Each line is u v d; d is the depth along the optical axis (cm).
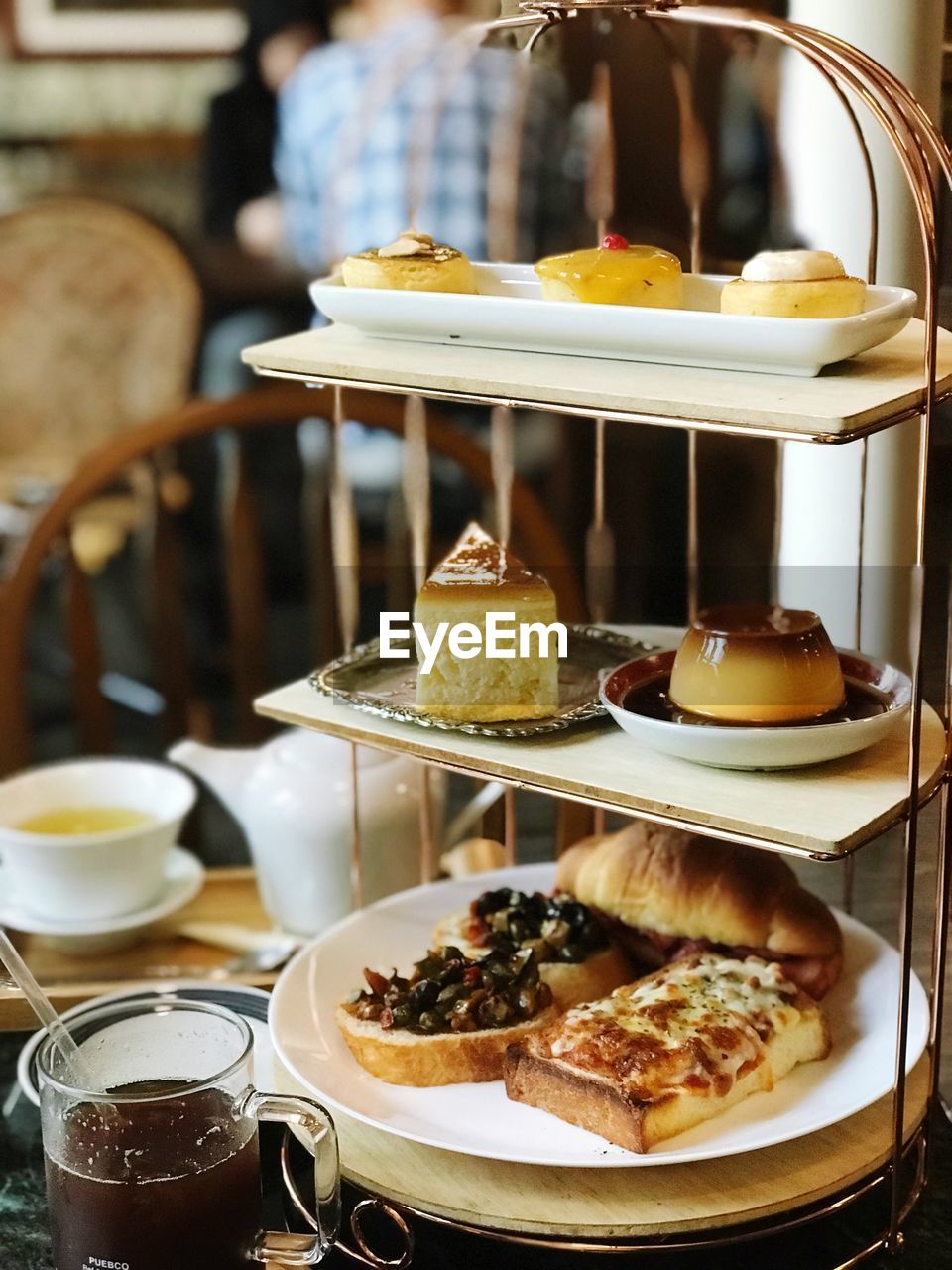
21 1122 81
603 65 97
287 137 261
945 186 84
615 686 75
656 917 82
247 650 150
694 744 68
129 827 102
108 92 384
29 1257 70
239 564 149
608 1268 69
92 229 247
